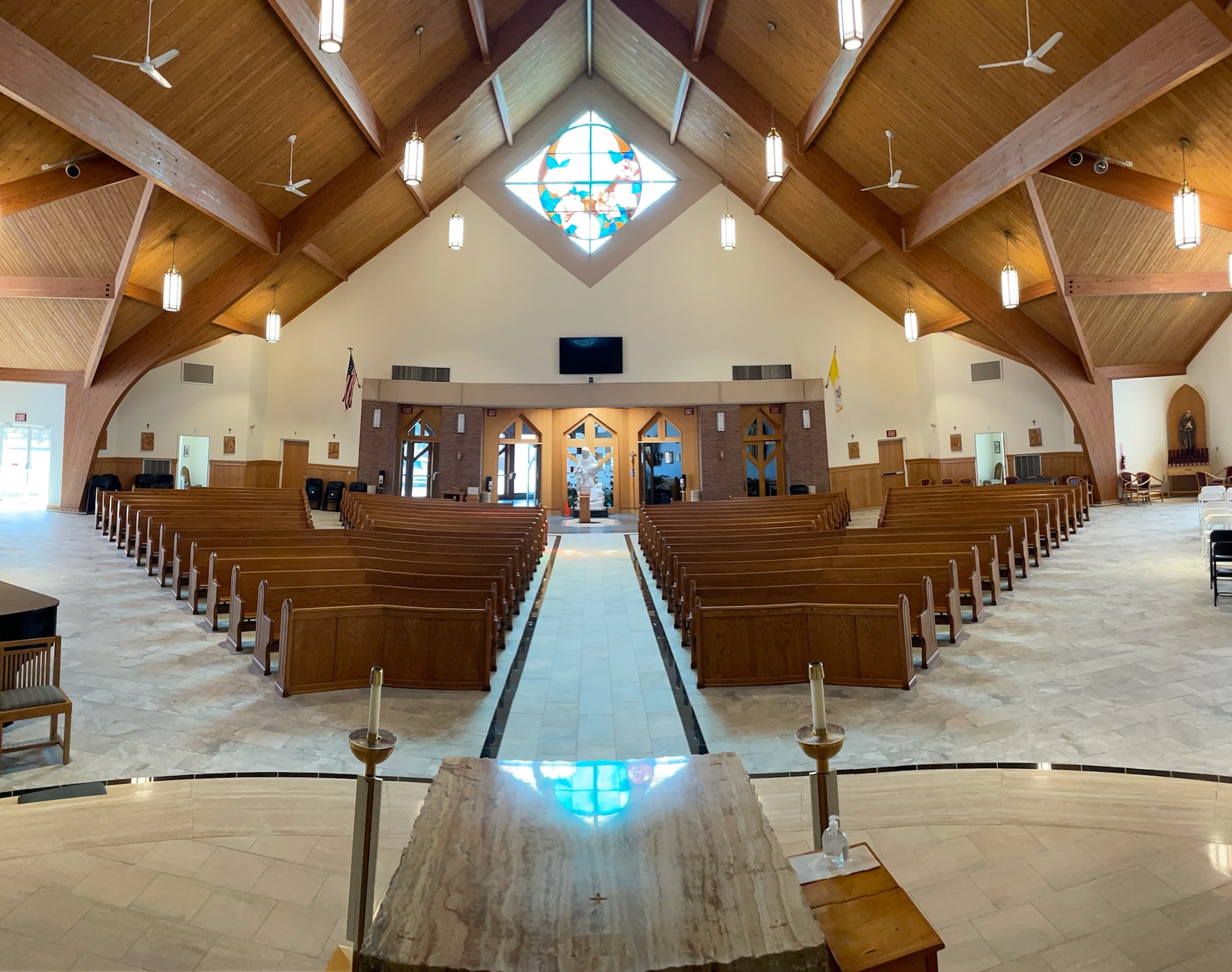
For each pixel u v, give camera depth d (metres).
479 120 15.27
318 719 4.51
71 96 7.88
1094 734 4.04
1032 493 11.37
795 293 17.95
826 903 1.40
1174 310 13.05
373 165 12.56
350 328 17.44
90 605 7.21
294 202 12.60
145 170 9.09
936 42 9.25
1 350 13.37
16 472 16.27
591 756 4.08
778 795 3.50
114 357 13.73
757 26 11.09
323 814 3.29
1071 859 2.84
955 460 17.16
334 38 5.85
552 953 0.99
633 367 17.80
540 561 10.80
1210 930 2.38
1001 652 5.64
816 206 15.48
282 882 2.75
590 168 18.00
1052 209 10.65
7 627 4.89
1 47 7.07
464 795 1.44
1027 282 12.86
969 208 10.93
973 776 3.59
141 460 16.08
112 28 7.77
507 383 17.62
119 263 11.07
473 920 1.05
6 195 9.09
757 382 17.75
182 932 2.44
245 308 15.66
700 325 17.89
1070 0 7.81
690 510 12.17
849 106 11.26
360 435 17.05
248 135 10.43
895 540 7.59
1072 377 13.99
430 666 5.15
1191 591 7.18
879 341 17.97
